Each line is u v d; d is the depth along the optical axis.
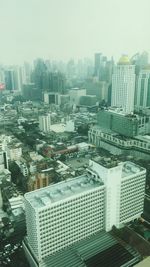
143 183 133.00
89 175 129.12
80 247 114.25
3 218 146.38
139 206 136.50
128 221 134.38
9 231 136.25
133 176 126.25
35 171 192.62
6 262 116.94
